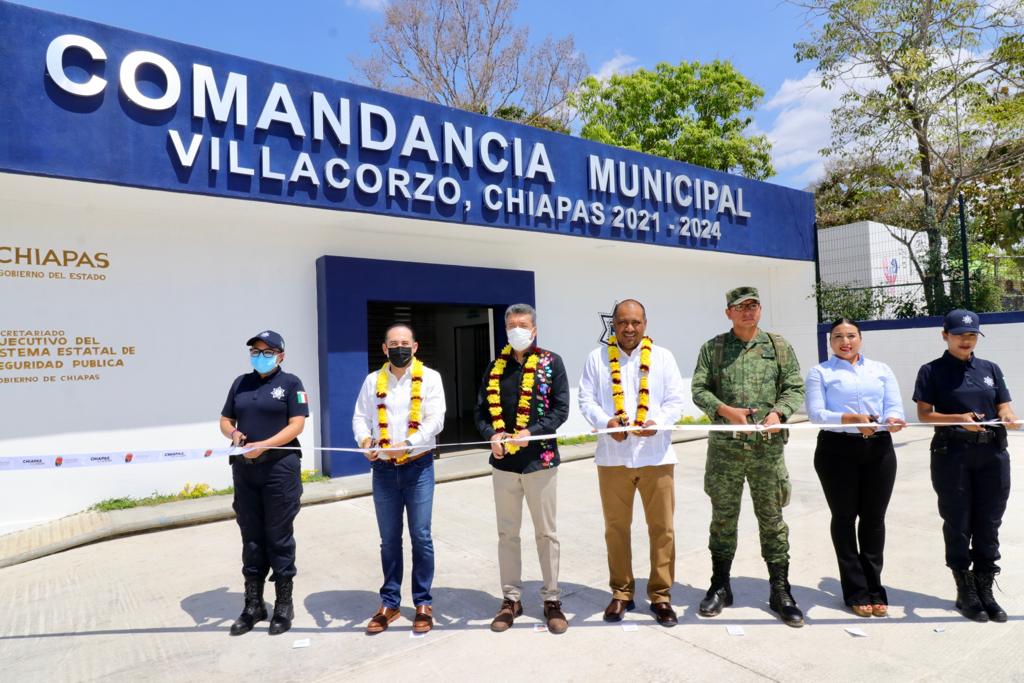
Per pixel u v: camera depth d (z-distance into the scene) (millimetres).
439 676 3311
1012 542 5219
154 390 7477
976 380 3846
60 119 5980
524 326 3924
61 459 3996
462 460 9539
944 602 4047
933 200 14617
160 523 6320
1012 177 17188
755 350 4000
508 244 10727
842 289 14523
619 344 4082
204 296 7875
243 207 7461
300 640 3805
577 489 7750
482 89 24422
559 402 3959
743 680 3182
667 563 3938
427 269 9648
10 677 3441
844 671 3236
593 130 23234
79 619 4223
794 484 7613
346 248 9062
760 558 5023
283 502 4000
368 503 7324
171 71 6574
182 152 6594
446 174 8656
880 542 3941
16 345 6668
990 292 12883
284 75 7363
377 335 11477
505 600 3965
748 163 25125
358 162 7891
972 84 13773
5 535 6340
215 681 3338
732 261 14078
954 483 3854
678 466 9172
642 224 11023
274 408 4027
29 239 6781
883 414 3963
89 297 7113
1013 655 3334
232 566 5234
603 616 3992
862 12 13820
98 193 6602
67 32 6035
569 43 24500
